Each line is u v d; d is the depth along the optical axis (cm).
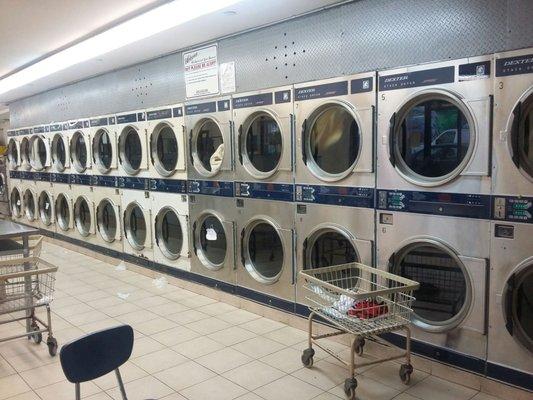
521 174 248
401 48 297
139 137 546
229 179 433
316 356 329
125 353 200
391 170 306
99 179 634
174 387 289
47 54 510
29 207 870
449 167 290
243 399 273
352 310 277
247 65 404
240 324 393
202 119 456
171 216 529
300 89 359
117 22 390
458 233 276
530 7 240
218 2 329
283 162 378
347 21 326
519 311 265
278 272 410
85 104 648
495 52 254
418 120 302
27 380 303
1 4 341
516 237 253
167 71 496
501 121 253
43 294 348
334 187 342
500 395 267
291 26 365
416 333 302
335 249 365
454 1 269
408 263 315
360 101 319
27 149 849
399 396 272
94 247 664
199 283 482
